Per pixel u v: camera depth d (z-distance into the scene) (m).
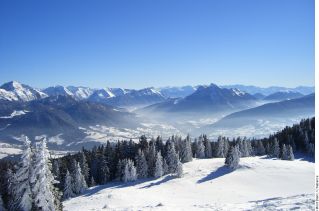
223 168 104.44
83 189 96.25
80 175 97.19
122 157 119.75
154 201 70.50
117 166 110.25
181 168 98.50
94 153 124.75
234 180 90.19
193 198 74.56
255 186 84.44
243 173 96.06
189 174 101.19
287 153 129.00
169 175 102.75
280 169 98.69
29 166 35.62
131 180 102.75
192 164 116.19
